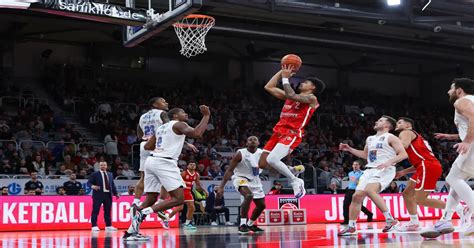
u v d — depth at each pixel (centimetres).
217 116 2198
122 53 2388
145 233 866
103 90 2206
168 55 2484
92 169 1534
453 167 566
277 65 2698
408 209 799
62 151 1611
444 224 574
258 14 1719
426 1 1702
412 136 766
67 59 2300
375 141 702
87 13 837
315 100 684
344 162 1998
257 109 2430
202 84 2500
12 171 1424
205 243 594
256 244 561
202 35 1238
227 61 2591
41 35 2217
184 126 659
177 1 877
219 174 1627
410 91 3000
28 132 1730
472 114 521
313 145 2116
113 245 586
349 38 2042
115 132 1844
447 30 1864
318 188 1662
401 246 497
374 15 1697
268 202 1280
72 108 2056
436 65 2886
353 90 2823
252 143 835
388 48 2130
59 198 1088
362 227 974
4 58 2142
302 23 1919
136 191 842
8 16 1825
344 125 2361
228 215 1380
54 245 598
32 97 2062
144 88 2333
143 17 905
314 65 2738
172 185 666
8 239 740
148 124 800
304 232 808
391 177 705
